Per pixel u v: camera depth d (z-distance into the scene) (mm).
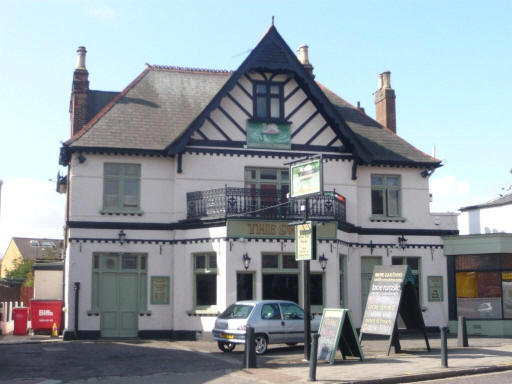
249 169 23188
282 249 21266
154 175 22750
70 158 22891
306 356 15859
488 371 14391
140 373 13930
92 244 21922
